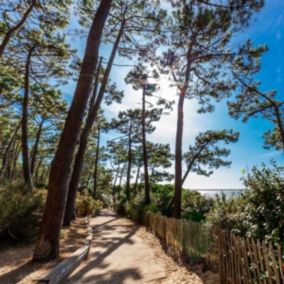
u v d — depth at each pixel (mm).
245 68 12445
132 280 5176
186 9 10398
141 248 8219
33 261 5898
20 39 13984
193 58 12227
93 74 7316
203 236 5793
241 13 10062
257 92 15508
